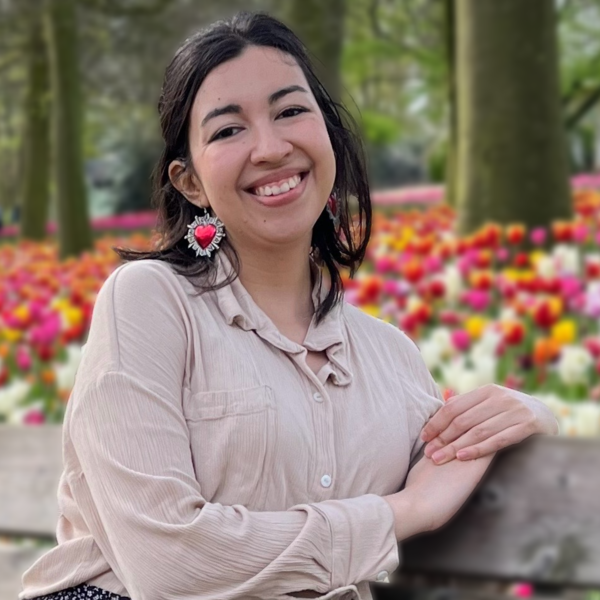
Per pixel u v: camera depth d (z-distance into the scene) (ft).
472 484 7.06
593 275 20.26
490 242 23.68
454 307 21.30
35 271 32.35
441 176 113.50
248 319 7.04
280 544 6.43
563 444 7.30
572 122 63.67
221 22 7.38
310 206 7.27
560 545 7.18
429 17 63.16
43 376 18.97
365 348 7.60
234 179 7.08
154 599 6.43
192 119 7.31
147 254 7.59
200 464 6.68
